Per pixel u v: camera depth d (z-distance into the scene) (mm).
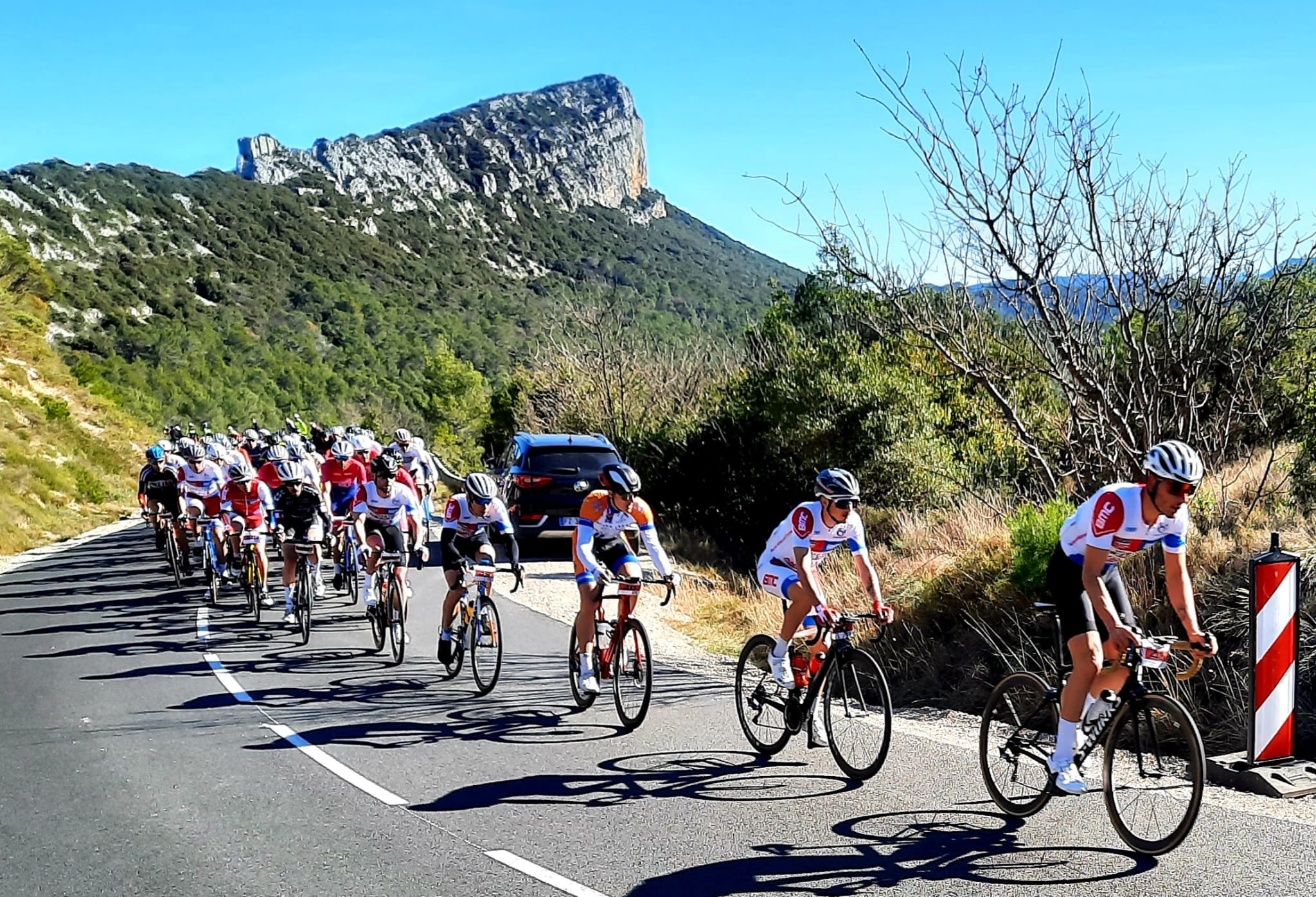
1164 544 4711
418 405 64562
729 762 6418
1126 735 5109
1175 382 8969
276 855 4934
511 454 17875
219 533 13055
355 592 12648
